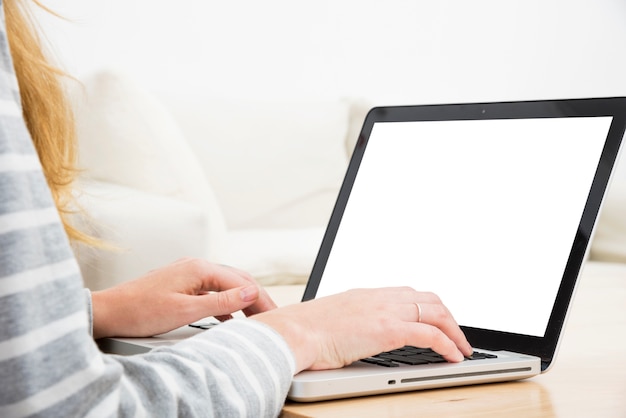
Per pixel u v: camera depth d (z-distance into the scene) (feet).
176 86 12.70
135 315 3.05
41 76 2.89
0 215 1.70
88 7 11.85
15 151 1.76
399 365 2.58
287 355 2.29
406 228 3.64
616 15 16.83
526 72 16.03
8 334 1.68
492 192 3.39
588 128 3.19
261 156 12.07
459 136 3.60
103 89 9.44
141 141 9.39
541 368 2.87
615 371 2.92
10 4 2.71
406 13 14.84
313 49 14.03
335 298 2.60
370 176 3.89
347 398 2.42
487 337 3.14
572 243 3.04
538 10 16.06
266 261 9.47
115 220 7.23
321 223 12.37
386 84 14.73
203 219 7.79
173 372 1.99
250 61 13.44
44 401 1.69
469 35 15.44
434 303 2.73
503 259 3.22
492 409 2.31
